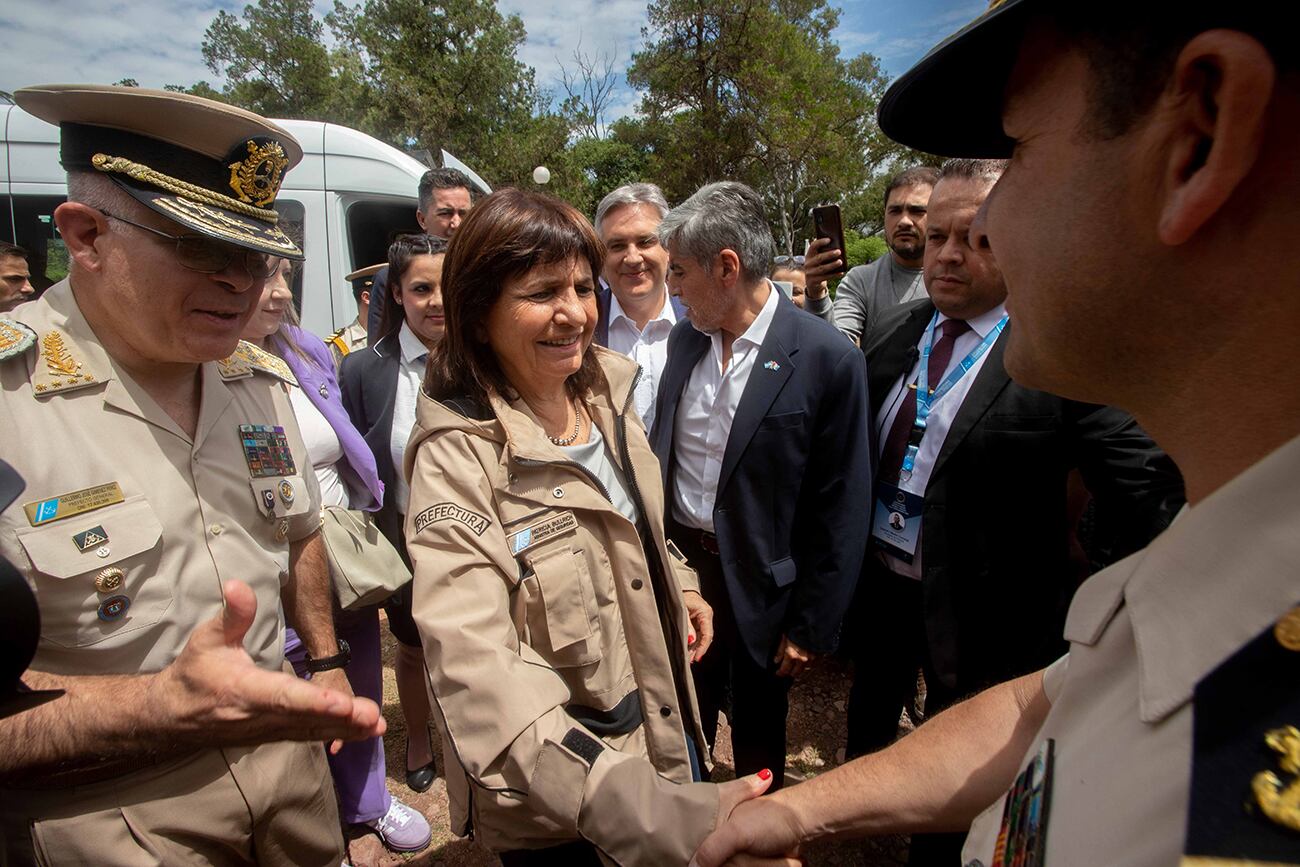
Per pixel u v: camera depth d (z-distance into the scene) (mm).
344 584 1841
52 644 1069
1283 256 400
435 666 1033
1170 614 424
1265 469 400
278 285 1979
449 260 1254
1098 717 496
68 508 1063
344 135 4781
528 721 972
